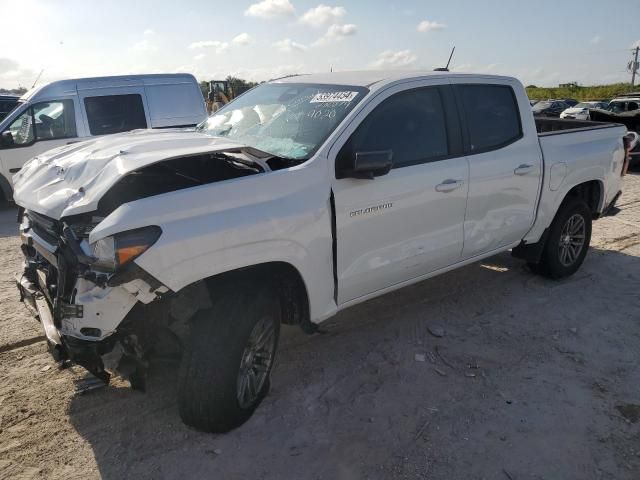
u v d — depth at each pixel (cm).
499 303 479
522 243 487
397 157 368
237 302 287
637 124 1456
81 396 331
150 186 319
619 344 410
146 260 249
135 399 329
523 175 451
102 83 889
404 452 289
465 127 414
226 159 333
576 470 279
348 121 344
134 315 262
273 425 309
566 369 373
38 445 288
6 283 514
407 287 511
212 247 269
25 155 862
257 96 436
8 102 1166
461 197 403
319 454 287
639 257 607
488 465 281
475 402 334
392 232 364
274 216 294
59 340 273
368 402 332
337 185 330
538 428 311
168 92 934
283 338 410
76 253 258
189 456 283
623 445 298
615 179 564
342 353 390
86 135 873
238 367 287
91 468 273
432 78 402
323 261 325
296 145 346
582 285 524
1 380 346
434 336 416
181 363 285
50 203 285
